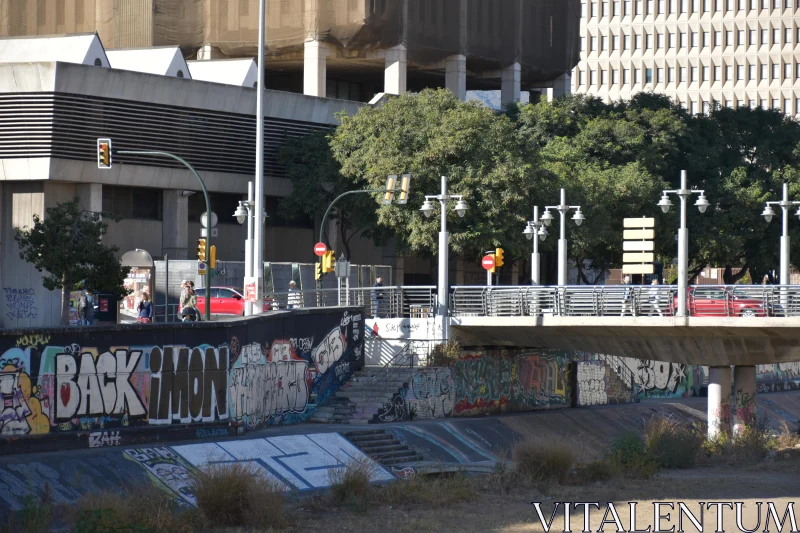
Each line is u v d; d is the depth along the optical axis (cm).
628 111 9581
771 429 6712
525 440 5084
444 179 6062
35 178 7806
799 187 10006
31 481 3538
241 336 4609
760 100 17838
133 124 8119
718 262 10150
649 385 7469
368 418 5297
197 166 8488
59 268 6281
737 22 17900
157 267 7762
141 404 4172
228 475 3478
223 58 9938
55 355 3909
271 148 8881
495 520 3588
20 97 7744
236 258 9119
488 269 6812
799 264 10462
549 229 8025
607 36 18450
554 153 8762
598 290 5697
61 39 8350
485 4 10456
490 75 11012
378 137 8000
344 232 8981
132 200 8431
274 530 3356
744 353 5656
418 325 5981
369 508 3775
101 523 2905
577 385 6762
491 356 6134
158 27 9894
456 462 5006
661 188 9088
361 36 9494
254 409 4741
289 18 9619
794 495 4159
